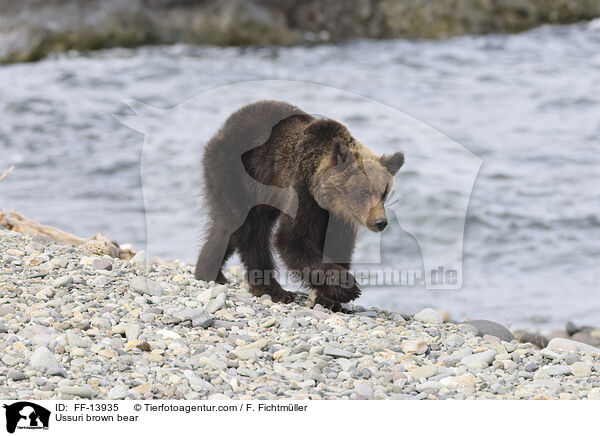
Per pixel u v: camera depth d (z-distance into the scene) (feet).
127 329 35.58
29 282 41.27
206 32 176.86
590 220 90.63
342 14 183.83
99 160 109.60
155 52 172.55
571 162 109.09
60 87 144.25
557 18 191.52
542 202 96.37
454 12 185.68
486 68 155.94
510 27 188.44
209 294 41.65
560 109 129.70
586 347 40.78
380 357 35.65
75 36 170.91
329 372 33.50
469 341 39.75
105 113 129.80
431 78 147.43
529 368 36.29
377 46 177.58
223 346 34.94
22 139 118.01
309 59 162.50
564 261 80.69
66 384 29.78
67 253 48.42
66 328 35.27
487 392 32.99
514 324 63.00
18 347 32.37
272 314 40.96
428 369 33.83
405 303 62.80
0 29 170.91
